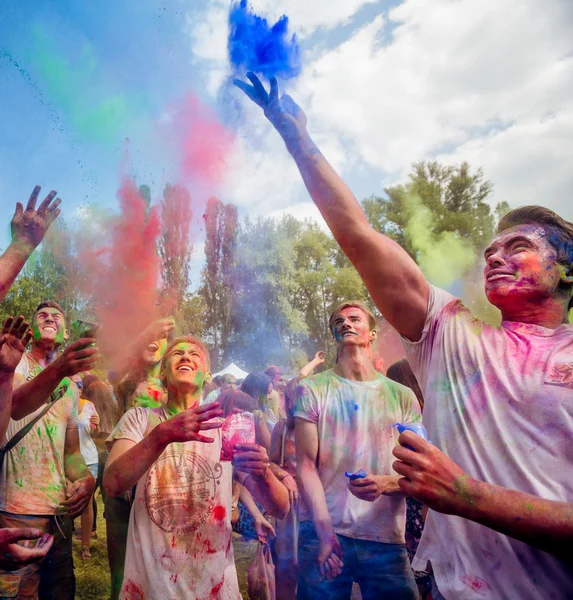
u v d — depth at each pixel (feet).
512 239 3.33
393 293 3.37
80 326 4.93
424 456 2.70
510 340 3.07
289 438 6.51
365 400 5.69
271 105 3.67
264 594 5.88
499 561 2.71
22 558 3.61
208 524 4.36
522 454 2.71
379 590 5.14
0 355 4.26
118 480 4.05
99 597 7.77
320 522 5.16
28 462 5.96
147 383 6.69
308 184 3.48
